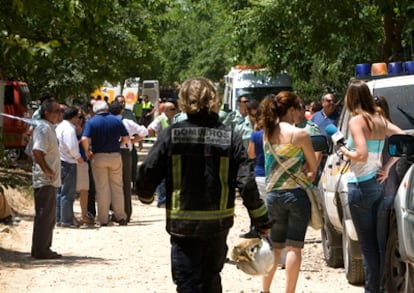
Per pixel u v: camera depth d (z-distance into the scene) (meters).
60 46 20.70
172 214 10.46
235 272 17.20
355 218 13.19
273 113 13.86
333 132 14.31
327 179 17.75
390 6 30.16
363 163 12.95
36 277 16.53
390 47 32.66
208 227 10.38
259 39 36.72
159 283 15.99
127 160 26.45
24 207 28.75
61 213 25.14
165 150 10.52
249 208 10.45
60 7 21.34
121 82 61.38
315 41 32.69
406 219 12.55
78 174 25.48
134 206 31.27
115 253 20.00
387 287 13.41
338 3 31.16
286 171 13.70
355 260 15.76
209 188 10.40
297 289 15.56
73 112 24.95
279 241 13.84
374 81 16.78
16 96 44.34
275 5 33.38
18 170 38.91
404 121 16.22
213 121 10.59
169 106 27.72
